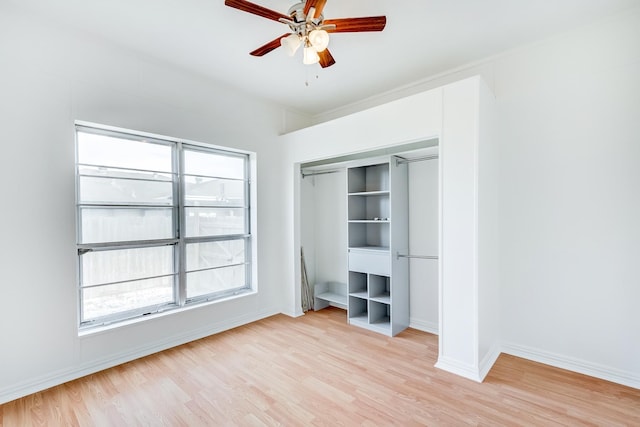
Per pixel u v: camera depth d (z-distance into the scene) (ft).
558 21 7.72
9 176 7.05
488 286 8.53
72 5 6.96
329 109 13.89
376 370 8.29
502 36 8.35
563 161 8.26
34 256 7.38
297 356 9.15
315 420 6.30
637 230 7.32
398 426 6.08
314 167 13.51
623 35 7.46
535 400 6.86
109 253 9.05
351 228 12.16
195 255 11.00
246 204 12.59
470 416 6.34
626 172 7.45
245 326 11.69
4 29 6.98
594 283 7.87
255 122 12.32
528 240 8.82
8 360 7.02
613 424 6.04
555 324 8.43
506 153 9.16
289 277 13.03
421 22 7.70
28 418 6.40
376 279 11.81
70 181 7.91
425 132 8.61
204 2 6.89
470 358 7.84
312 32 6.14
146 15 7.34
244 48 8.84
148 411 6.61
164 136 9.73
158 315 9.62
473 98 7.75
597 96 7.78
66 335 7.82
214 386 7.55
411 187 11.44
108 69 8.53
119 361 8.70
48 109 7.56
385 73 10.44
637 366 7.32
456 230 8.05
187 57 9.32
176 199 10.47
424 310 11.18
